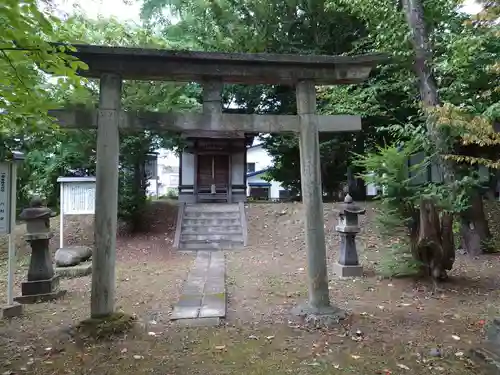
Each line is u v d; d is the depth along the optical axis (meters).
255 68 4.52
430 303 5.23
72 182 8.54
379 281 6.43
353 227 6.84
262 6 11.12
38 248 5.63
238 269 7.62
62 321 4.62
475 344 3.79
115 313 4.32
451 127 6.61
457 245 8.68
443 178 7.81
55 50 3.05
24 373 3.27
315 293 4.63
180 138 11.67
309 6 11.08
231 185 16.06
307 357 3.57
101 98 4.22
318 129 4.70
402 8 8.51
